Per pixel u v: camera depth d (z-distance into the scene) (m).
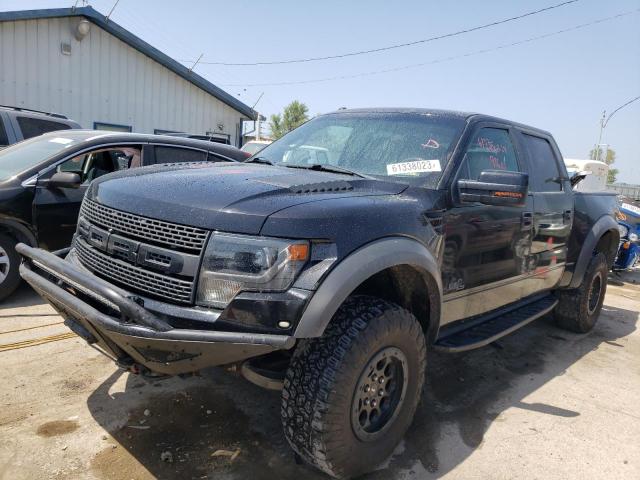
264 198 2.41
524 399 3.85
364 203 2.63
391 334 2.57
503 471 2.91
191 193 2.47
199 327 2.21
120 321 2.24
